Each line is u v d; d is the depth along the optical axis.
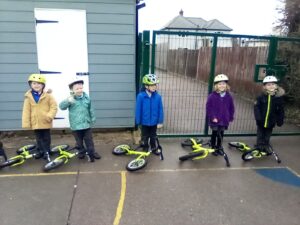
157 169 4.73
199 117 7.34
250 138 6.34
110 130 6.54
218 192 4.04
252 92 6.94
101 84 6.18
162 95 6.63
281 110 5.17
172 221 3.38
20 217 3.43
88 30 5.88
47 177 4.41
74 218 3.42
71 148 5.29
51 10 5.69
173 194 3.96
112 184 4.21
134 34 6.02
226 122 5.18
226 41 5.77
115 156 5.23
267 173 4.66
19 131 6.27
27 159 5.05
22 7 5.61
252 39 5.95
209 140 5.88
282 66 5.95
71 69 6.01
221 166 4.89
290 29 8.82
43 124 4.84
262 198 3.91
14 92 6.00
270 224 3.36
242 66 6.94
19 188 4.08
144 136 5.30
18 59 5.84
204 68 6.35
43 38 5.79
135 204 3.71
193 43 5.93
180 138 6.18
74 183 4.23
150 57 5.63
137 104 5.05
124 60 6.13
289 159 5.24
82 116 4.88
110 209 3.60
